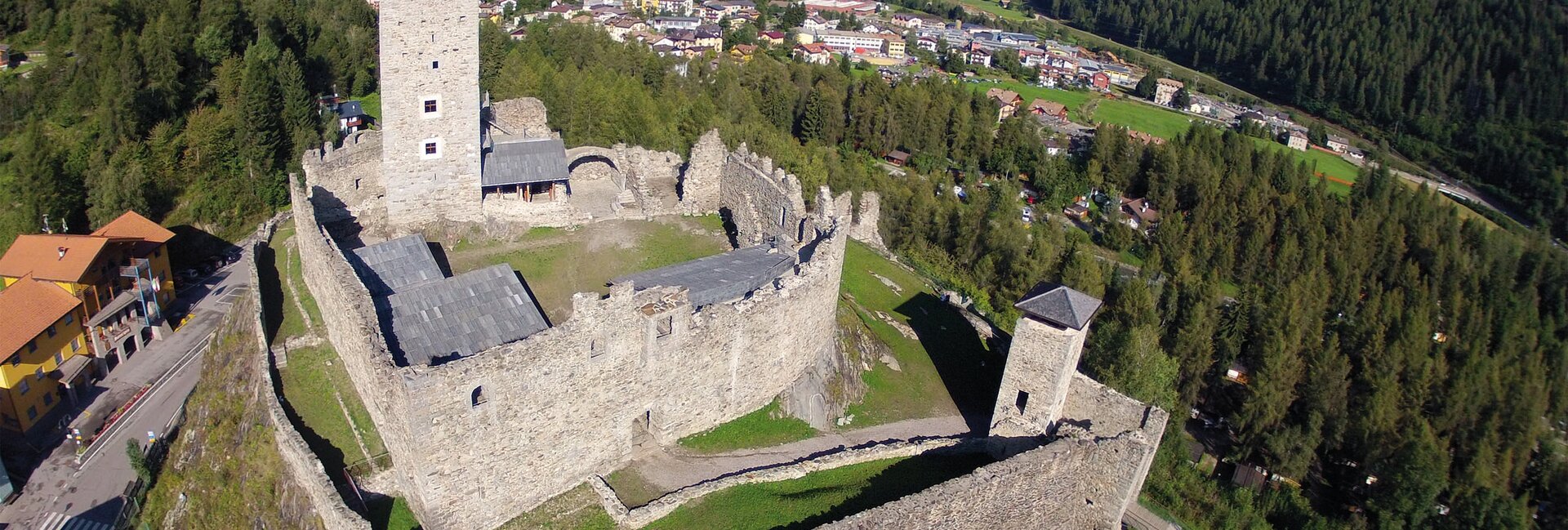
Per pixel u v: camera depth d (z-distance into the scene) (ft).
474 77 204.13
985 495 150.00
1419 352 297.33
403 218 208.95
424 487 132.77
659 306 151.43
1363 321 314.96
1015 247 326.24
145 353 261.03
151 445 211.82
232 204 328.08
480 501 139.95
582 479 152.46
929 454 171.12
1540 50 582.35
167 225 313.53
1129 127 639.35
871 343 205.87
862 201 303.89
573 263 203.51
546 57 440.04
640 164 249.96
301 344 170.81
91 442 223.30
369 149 216.74
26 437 224.53
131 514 188.75
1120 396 168.35
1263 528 215.92
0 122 326.44
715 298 173.27
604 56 491.72
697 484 153.28
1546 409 329.11
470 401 131.75
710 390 166.40
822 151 391.04
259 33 376.68
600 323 142.82
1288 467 258.57
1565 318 394.32
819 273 181.16
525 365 135.54
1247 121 612.29
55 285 240.73
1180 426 254.88
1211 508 214.69
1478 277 384.06
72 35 361.92
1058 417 175.22
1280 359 272.72
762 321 168.76
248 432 156.46
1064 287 167.73
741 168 225.35
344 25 466.29
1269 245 395.34
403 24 192.85
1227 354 291.99
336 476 139.33
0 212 295.69
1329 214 406.21
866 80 577.43
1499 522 230.68
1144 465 166.81
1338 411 270.26
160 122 328.08
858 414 185.06
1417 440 246.06
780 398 180.24
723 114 417.69
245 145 330.95
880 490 156.56
